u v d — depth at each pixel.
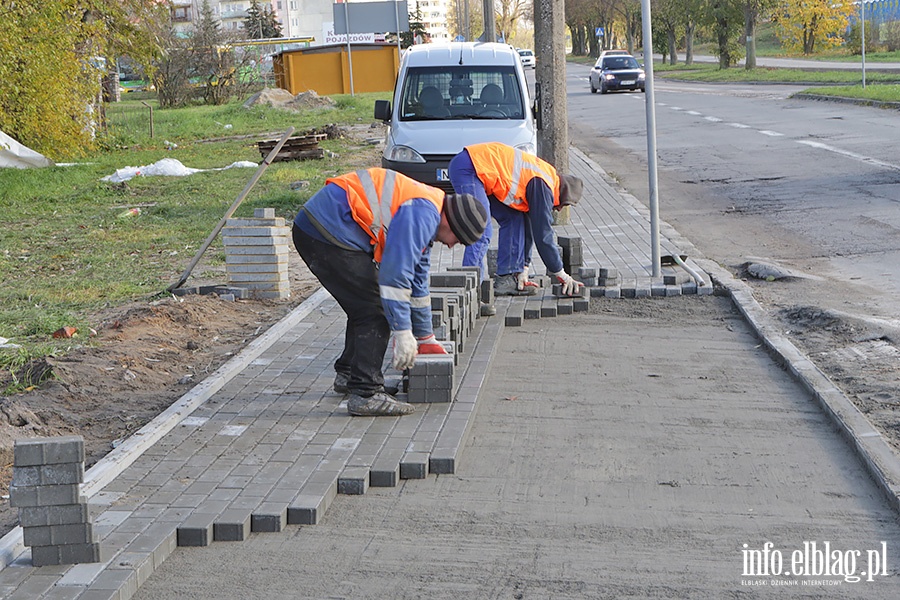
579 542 4.13
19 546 3.99
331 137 25.17
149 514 4.28
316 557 4.04
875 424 5.40
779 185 14.84
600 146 21.89
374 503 4.55
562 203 8.15
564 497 4.59
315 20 125.38
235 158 21.84
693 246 10.79
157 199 15.75
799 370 6.29
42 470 3.82
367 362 5.49
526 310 8.07
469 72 13.77
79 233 12.80
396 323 5.13
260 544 4.16
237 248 8.83
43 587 3.70
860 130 20.78
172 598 3.74
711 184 15.43
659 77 56.94
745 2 52.47
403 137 12.76
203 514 4.26
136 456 4.95
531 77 49.53
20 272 10.38
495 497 4.60
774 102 30.34
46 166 20.92
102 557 3.90
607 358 6.92
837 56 61.75
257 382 6.21
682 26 71.75
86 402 5.96
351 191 5.25
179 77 47.12
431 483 4.77
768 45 82.88
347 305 5.47
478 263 8.12
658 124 25.75
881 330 7.23
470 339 7.20
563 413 5.77
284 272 8.90
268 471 4.74
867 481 4.74
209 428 5.36
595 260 9.91
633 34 87.69
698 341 7.32
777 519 4.34
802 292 8.78
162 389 6.25
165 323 7.83
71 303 8.80
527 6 99.62
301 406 5.71
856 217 12.08
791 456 5.05
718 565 3.92
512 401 6.00
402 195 5.18
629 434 5.41
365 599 3.70
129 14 26.38
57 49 21.55
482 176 7.88
